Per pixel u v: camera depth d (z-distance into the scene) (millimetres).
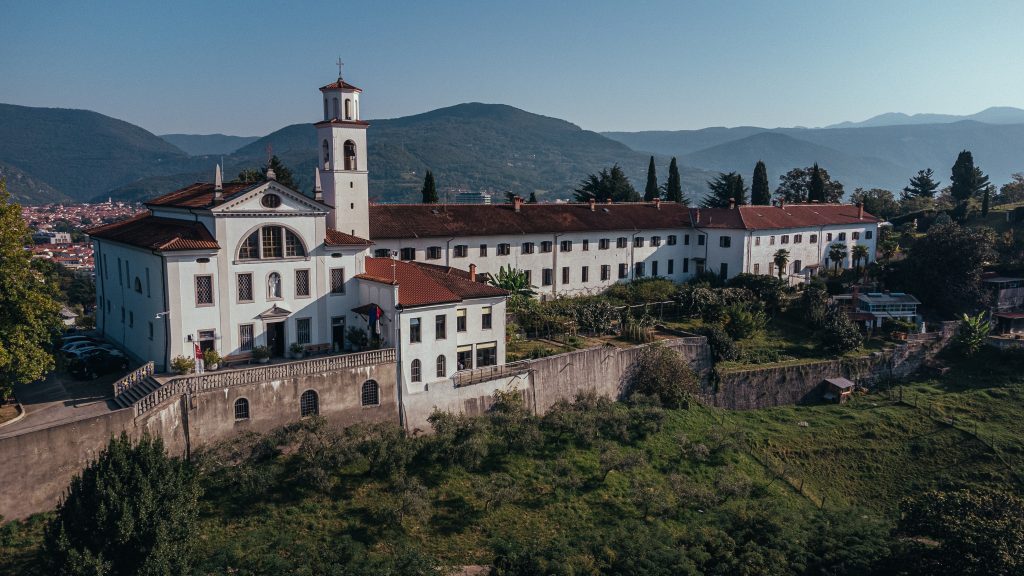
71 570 27969
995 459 57562
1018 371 72000
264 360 47688
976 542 35781
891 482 56125
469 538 39906
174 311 44781
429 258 69500
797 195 138250
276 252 48750
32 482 34094
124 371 48719
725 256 87062
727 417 63281
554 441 50719
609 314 69688
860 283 90250
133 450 31469
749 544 39906
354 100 60750
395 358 47906
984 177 138125
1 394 41531
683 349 66562
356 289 52438
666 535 41219
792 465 56875
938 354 76688
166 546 30109
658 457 52625
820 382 70375
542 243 77000
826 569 38594
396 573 34469
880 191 164625
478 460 45031
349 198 61188
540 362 55906
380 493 41250
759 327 76312
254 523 37469
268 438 41719
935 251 87438
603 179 114562
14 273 39250
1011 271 91125
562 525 42250
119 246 52406
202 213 47125
